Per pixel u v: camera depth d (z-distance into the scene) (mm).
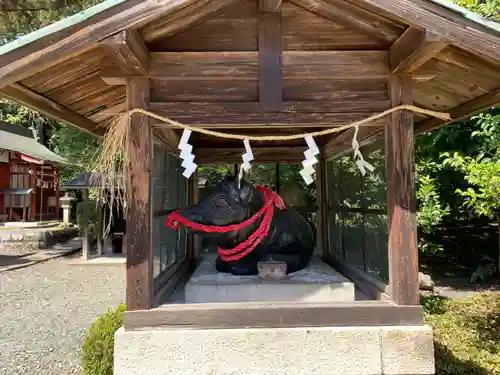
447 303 4695
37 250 11180
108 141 2254
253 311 2062
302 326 2061
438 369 3105
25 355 4105
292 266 2980
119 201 3621
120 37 1738
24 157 13039
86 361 2863
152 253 2166
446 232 6805
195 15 2068
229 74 2162
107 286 7148
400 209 2125
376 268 2752
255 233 2746
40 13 7488
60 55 1731
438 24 1762
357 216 3240
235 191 2723
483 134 4535
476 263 6348
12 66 1719
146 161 2088
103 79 2141
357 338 2025
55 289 6934
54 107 2535
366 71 2186
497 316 4234
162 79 2158
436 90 2609
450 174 5348
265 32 2166
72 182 9328
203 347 2008
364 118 2172
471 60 2127
